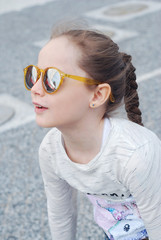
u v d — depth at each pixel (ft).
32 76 4.34
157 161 4.51
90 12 26.13
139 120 5.28
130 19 24.18
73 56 4.16
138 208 4.85
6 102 15.61
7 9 28.37
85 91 4.27
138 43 20.10
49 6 28.30
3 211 9.77
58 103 4.22
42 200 10.05
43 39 22.03
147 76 16.37
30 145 12.51
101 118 4.72
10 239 8.90
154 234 4.78
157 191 4.54
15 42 22.00
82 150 4.78
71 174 5.03
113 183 4.80
